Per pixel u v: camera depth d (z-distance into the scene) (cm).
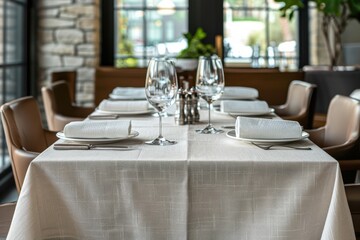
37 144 238
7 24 457
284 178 148
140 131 202
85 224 151
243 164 148
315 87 312
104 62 593
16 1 486
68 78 418
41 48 551
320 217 148
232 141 180
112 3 589
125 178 149
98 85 441
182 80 284
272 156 154
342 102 243
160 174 148
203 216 150
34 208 147
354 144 214
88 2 545
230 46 611
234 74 414
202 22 600
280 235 148
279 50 616
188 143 175
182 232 150
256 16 609
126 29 596
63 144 168
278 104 416
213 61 207
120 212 151
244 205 149
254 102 258
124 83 441
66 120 301
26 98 241
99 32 579
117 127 176
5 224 189
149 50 600
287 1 503
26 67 525
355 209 190
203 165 148
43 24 548
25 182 149
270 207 149
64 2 546
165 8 596
